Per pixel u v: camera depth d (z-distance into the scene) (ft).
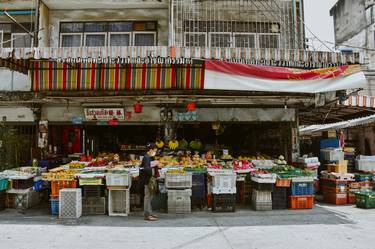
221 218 28.99
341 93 35.60
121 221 27.96
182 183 31.40
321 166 42.22
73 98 37.50
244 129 49.83
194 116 39.96
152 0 40.01
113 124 40.22
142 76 36.35
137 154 46.44
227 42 40.32
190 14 40.45
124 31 42.29
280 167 34.60
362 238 22.20
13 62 34.19
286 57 29.86
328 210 32.30
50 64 36.76
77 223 27.25
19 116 40.42
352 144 68.44
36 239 22.43
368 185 36.50
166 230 24.86
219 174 31.86
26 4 41.09
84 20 42.37
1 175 32.81
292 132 40.68
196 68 36.22
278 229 24.91
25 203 33.09
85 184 30.45
